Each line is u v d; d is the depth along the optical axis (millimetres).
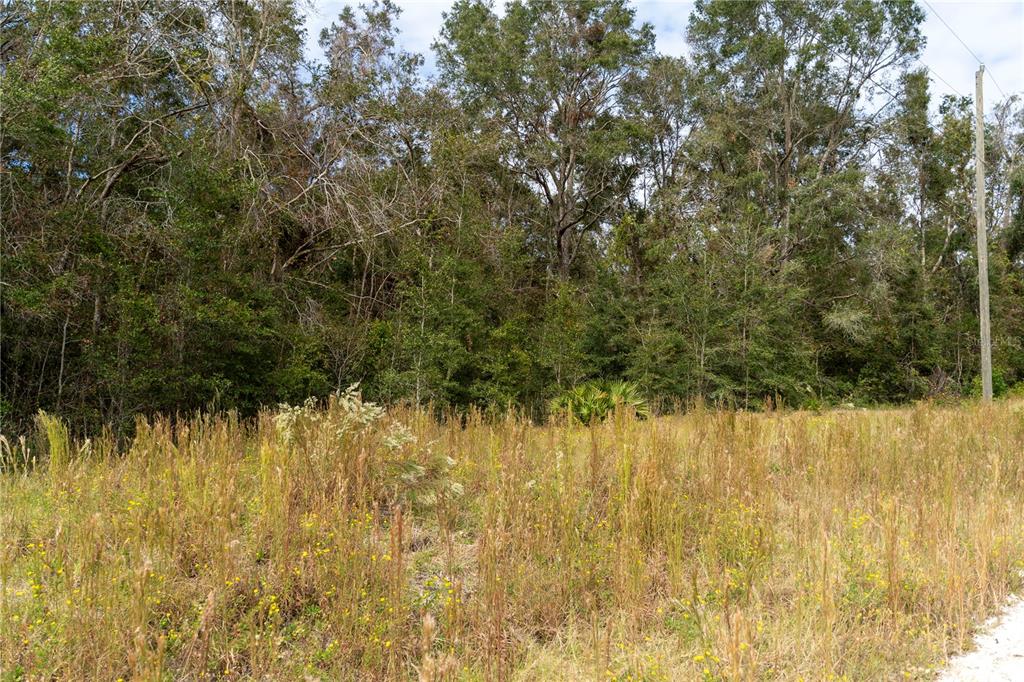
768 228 26781
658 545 4770
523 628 3912
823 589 3705
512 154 30844
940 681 3498
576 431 8234
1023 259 34250
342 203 19344
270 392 15695
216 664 3385
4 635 3250
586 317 25000
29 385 12359
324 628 3699
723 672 3326
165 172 14953
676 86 32656
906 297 29047
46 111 11883
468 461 6770
